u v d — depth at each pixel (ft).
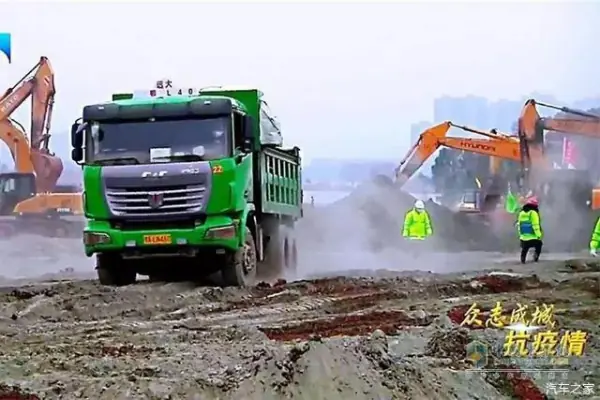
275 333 34.40
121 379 26.18
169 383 25.66
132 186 46.88
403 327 34.76
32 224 107.14
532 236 69.10
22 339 33.40
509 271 58.18
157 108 47.60
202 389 25.11
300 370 25.72
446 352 30.55
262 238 55.42
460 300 42.96
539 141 99.91
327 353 26.86
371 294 44.83
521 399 25.96
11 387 25.46
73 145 48.11
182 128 47.60
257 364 26.37
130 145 47.55
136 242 46.78
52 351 30.89
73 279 59.57
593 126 99.30
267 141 55.67
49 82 109.19
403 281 49.73
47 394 24.88
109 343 32.32
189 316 39.27
